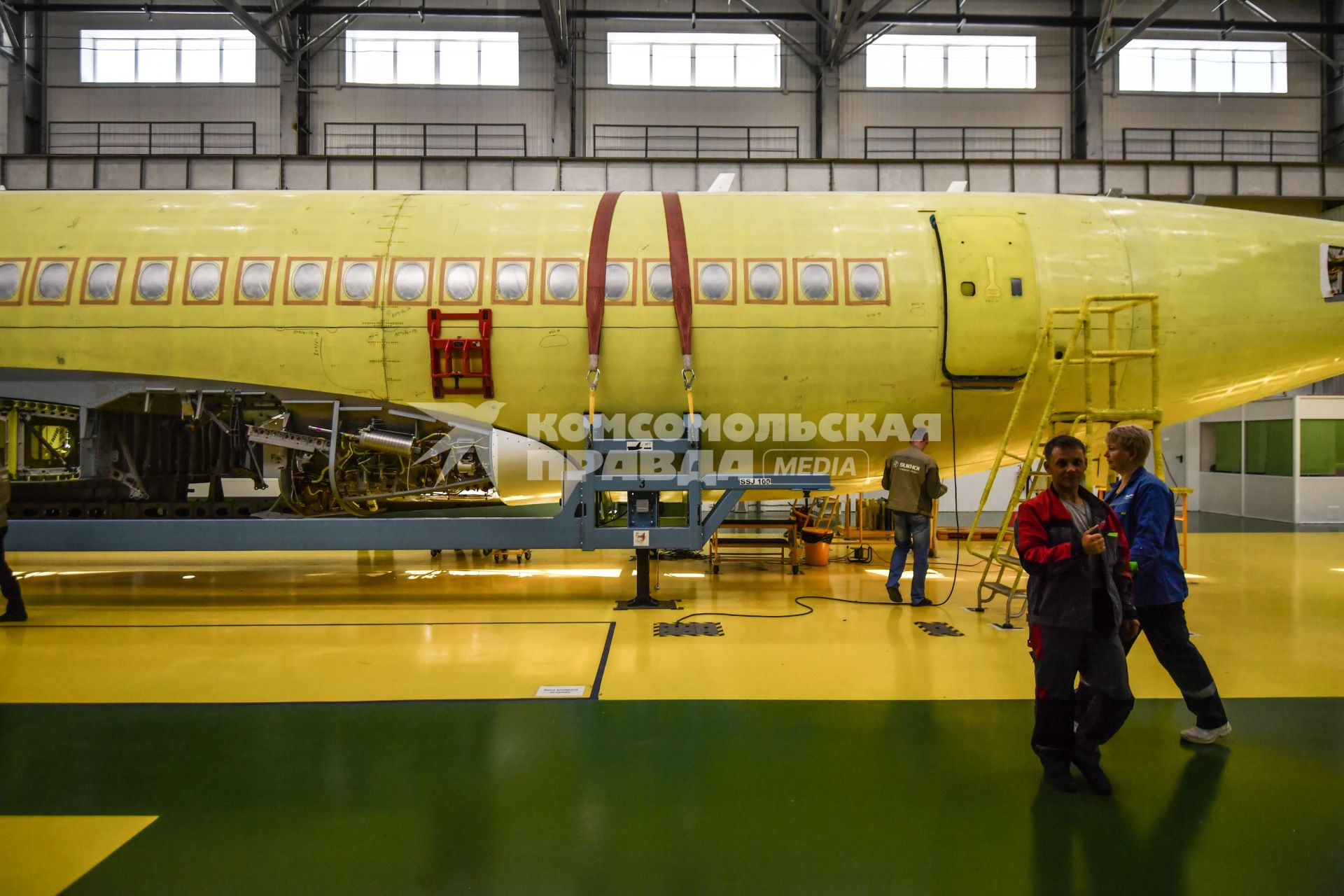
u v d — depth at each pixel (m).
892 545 11.53
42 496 7.80
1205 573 8.76
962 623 6.15
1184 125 19.23
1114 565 3.13
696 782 3.29
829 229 7.09
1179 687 3.70
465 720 3.99
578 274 6.83
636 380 6.88
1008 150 19.38
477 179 17.19
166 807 3.08
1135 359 6.94
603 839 2.83
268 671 4.86
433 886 2.54
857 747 3.65
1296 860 2.67
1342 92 19.00
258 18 18.53
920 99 19.25
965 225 7.01
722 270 6.84
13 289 6.82
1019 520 3.16
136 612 6.51
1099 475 7.34
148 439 7.75
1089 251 6.94
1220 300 6.90
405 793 3.20
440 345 6.68
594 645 5.45
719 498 8.14
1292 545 11.38
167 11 18.25
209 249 6.91
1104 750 3.62
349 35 18.83
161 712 4.12
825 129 19.05
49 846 2.79
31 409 6.99
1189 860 2.68
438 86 18.78
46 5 17.91
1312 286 6.96
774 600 7.10
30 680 4.68
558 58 18.52
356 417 7.23
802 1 18.02
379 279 6.78
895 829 2.90
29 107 18.12
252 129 18.55
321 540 6.32
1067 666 3.11
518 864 2.67
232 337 6.75
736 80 19.42
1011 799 3.13
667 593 7.45
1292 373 7.27
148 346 6.79
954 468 7.86
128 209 7.19
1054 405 7.04
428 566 9.15
